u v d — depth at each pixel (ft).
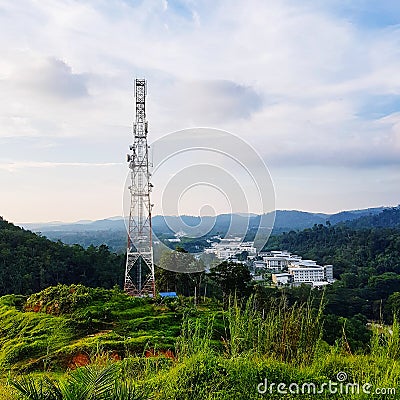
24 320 47.42
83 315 46.29
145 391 17.02
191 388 18.37
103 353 30.40
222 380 18.65
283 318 22.88
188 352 23.16
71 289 52.37
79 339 41.75
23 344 41.09
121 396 14.75
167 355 30.99
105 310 47.19
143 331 42.70
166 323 45.57
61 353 36.63
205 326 27.76
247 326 22.97
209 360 19.83
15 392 19.27
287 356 21.80
